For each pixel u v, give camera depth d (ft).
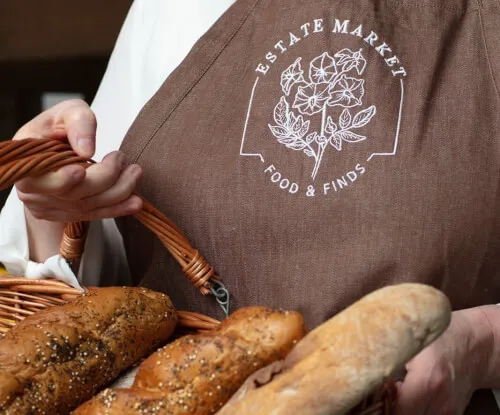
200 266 3.05
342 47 3.10
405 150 2.96
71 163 2.66
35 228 3.36
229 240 3.13
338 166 3.01
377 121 3.00
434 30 3.04
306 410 2.02
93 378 2.63
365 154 2.99
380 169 2.97
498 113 2.95
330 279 2.98
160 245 3.30
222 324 2.50
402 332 2.05
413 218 2.93
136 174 2.86
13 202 3.40
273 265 3.08
